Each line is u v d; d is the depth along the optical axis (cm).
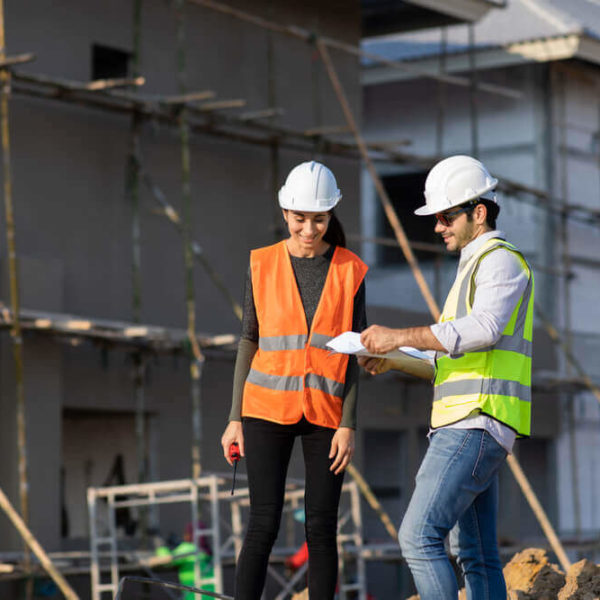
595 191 4119
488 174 787
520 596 983
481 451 746
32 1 2659
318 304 817
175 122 2777
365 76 4259
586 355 3959
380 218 4134
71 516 2725
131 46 2862
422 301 3919
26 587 2266
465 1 3450
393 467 3531
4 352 2439
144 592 2592
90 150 2747
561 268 3919
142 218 2842
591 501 3966
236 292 3034
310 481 819
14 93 2594
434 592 734
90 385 2664
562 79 4025
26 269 2472
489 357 753
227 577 2880
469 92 4088
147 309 2831
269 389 812
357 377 834
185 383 2861
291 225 809
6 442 2428
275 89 3203
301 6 3309
